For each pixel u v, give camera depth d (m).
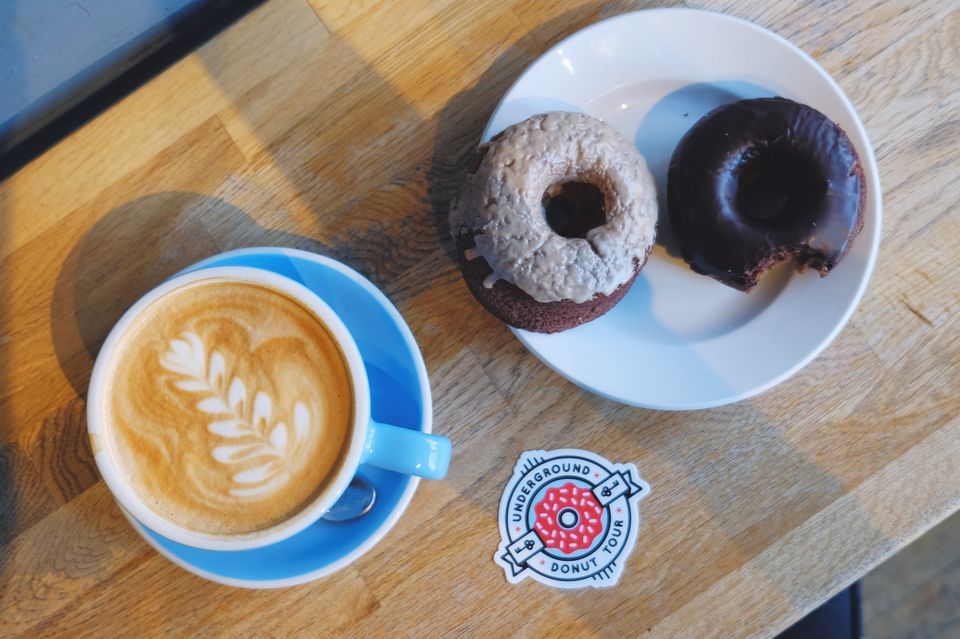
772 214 0.42
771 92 0.41
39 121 0.41
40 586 0.40
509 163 0.37
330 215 0.41
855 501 0.41
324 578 0.40
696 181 0.39
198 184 0.41
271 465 0.35
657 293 0.41
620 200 0.38
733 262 0.39
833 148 0.39
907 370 0.42
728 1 0.42
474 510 0.41
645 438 0.41
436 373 0.41
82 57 0.45
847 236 0.39
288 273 0.38
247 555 0.37
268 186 0.41
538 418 0.41
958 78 0.42
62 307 0.41
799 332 0.40
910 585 0.63
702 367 0.40
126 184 0.41
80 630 0.40
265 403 0.36
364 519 0.37
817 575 0.41
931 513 0.41
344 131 0.41
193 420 0.35
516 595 0.40
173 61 0.41
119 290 0.41
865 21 0.42
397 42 0.41
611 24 0.39
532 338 0.39
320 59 0.41
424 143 0.41
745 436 0.41
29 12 0.44
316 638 0.40
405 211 0.41
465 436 0.41
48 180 0.41
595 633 0.40
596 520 0.41
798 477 0.41
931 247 0.42
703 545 0.41
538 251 0.37
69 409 0.41
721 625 0.40
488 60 0.41
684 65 0.41
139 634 0.40
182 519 0.35
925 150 0.42
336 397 0.36
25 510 0.40
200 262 0.37
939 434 0.41
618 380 0.39
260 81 0.41
